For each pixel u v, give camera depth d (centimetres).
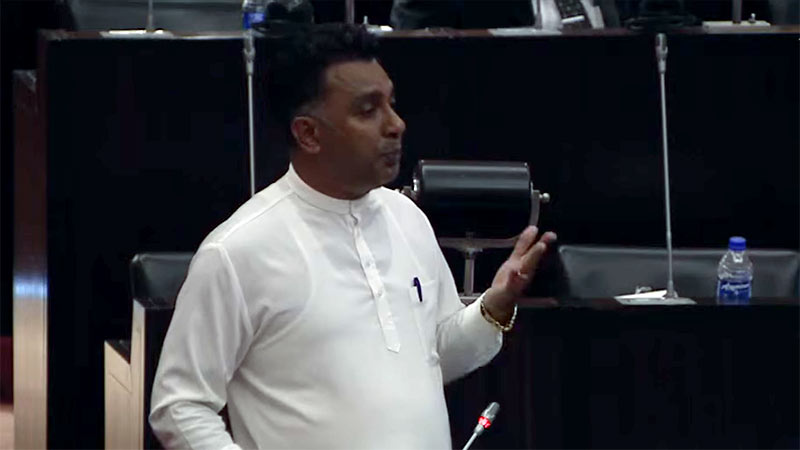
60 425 1736
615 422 1297
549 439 1290
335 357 936
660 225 1775
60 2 1884
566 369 1291
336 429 930
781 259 1606
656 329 1296
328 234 957
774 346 1307
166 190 1730
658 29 1744
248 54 1605
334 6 2100
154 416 954
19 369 1920
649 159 1759
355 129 950
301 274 940
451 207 1259
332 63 954
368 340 945
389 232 983
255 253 939
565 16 1888
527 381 1286
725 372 1305
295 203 960
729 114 1762
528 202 1269
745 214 1780
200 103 1720
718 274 1561
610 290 1589
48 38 1688
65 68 1695
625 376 1296
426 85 1734
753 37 1745
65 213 1714
